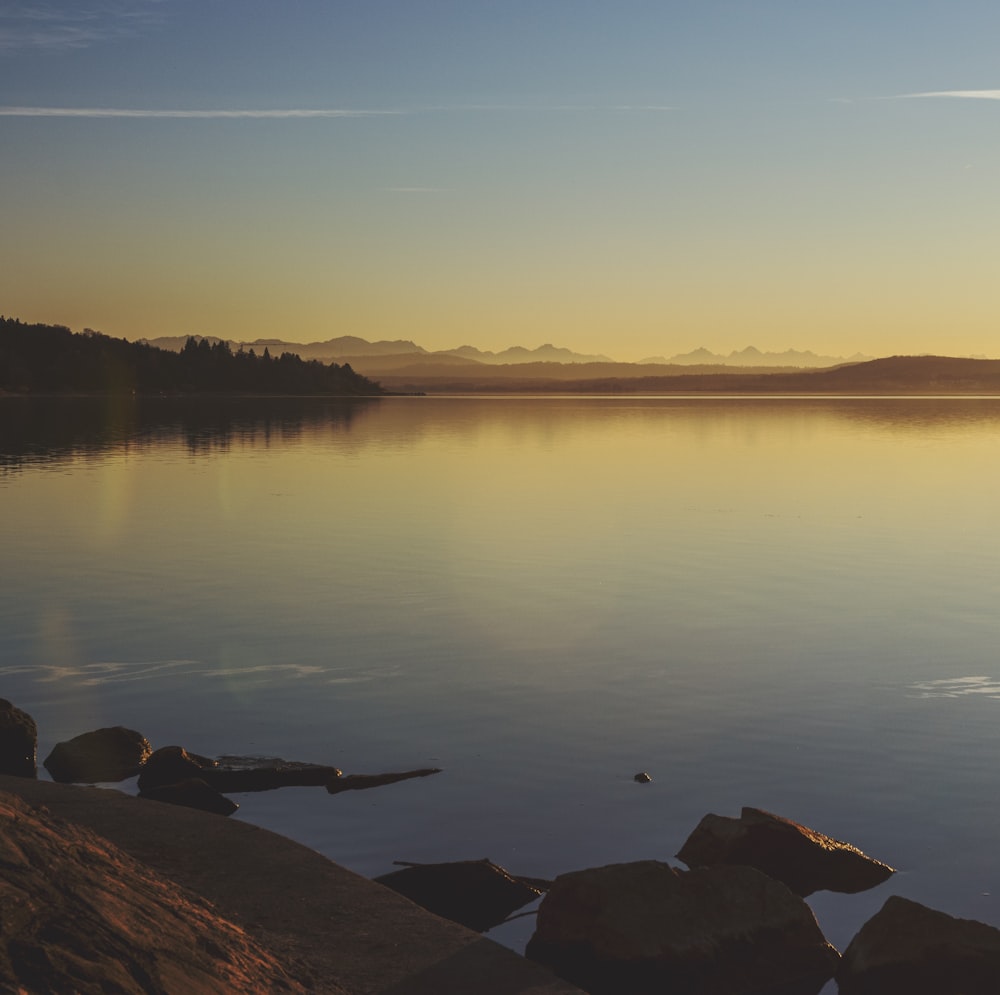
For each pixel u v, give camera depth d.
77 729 15.57
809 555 31.09
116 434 104.62
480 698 17.02
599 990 8.68
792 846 10.77
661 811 12.54
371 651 19.91
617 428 120.56
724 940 8.88
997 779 13.60
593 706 16.61
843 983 8.90
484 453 76.50
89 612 23.14
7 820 7.23
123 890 7.25
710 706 16.61
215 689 17.50
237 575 27.55
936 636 21.16
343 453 76.50
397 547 32.28
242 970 7.11
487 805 12.67
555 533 35.38
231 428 119.81
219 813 12.29
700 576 27.64
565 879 9.16
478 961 8.25
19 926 6.07
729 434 105.88
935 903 10.47
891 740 15.04
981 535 35.34
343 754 14.49
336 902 9.21
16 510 41.22
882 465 66.06
